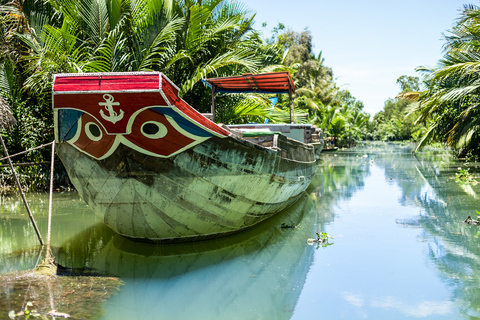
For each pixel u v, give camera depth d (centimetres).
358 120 4922
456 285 396
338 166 1808
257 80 848
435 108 1560
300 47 3394
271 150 566
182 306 365
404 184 1129
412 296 373
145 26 1056
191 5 1176
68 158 512
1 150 1052
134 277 435
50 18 1164
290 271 450
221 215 546
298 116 1477
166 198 491
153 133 442
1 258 492
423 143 1847
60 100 406
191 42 1171
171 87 412
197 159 479
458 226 631
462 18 1364
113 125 432
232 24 1202
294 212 784
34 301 355
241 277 438
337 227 648
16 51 1091
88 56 1065
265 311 352
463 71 1331
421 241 551
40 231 637
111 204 516
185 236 544
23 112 1063
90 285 403
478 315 332
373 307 352
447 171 1438
